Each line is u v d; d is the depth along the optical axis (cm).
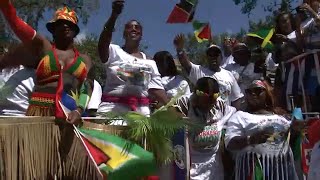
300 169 587
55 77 446
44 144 421
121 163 443
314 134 546
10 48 485
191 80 709
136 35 575
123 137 467
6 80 546
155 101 592
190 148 572
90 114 533
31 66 493
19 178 410
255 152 561
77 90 456
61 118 425
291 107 635
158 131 471
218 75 696
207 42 819
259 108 582
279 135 565
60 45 466
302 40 632
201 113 577
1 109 530
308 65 621
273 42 744
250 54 772
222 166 588
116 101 551
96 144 439
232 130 569
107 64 559
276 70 683
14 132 411
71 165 428
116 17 535
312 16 629
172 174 507
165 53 700
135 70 557
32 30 456
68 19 463
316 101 614
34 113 441
